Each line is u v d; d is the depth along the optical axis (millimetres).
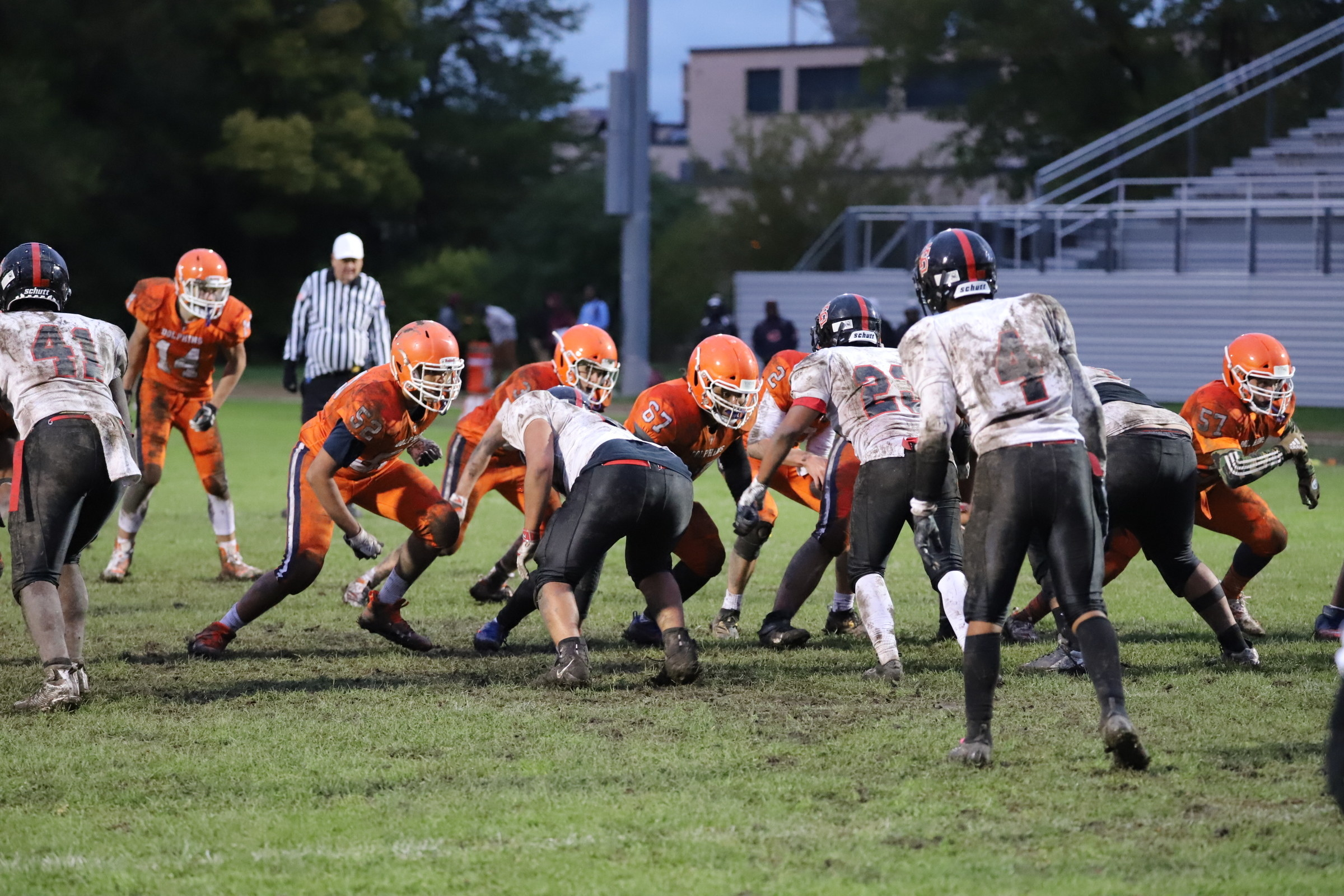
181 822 14734
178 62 134000
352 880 13086
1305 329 79875
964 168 134750
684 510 21062
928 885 12906
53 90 131125
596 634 25750
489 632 24078
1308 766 16562
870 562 21984
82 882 13070
